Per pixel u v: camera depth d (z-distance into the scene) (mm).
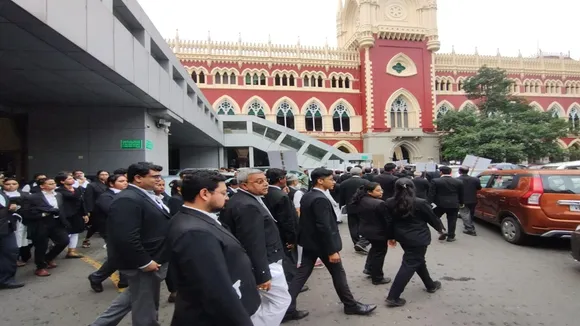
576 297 5227
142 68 9328
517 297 5270
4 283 5824
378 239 5891
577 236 6188
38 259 6516
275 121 38531
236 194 3863
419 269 5387
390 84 40562
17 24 5285
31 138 11281
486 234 9867
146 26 10109
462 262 7180
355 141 40656
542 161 41219
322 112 40188
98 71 7695
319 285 6074
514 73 45750
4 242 5848
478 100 43719
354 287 5887
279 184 5629
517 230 8500
